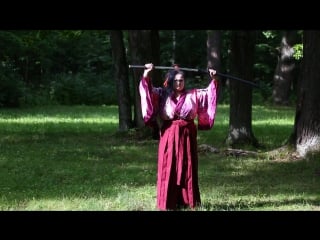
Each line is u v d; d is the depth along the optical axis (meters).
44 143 16.47
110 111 31.28
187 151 7.99
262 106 36.50
